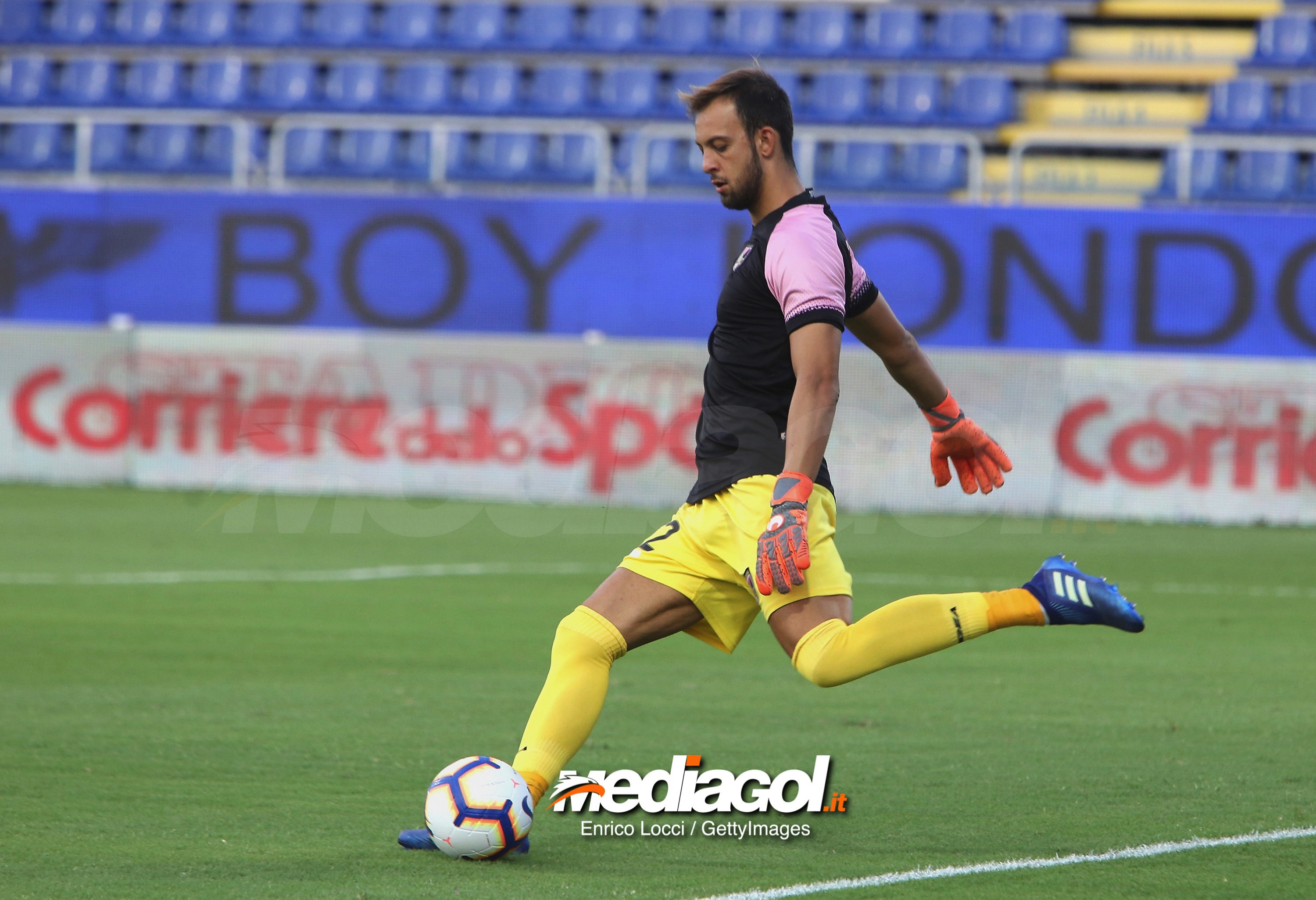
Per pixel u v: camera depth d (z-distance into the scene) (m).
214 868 12.05
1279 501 48.81
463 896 11.27
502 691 20.66
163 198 51.91
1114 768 16.23
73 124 65.81
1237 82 63.81
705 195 61.34
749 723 18.59
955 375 50.09
